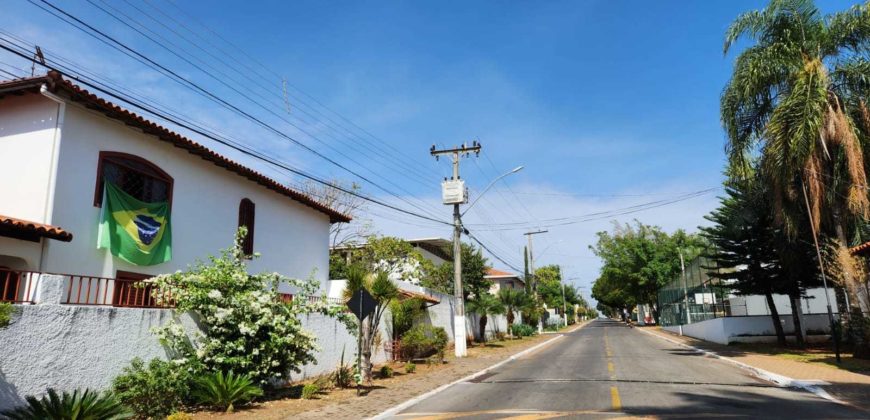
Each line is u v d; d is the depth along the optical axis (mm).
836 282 19781
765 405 10273
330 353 16062
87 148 11805
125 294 12289
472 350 28672
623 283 68312
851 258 18422
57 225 10938
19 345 7762
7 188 11148
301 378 14406
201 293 10953
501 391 12992
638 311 93250
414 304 22219
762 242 25203
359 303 13258
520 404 10883
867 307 18078
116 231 12148
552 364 19797
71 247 11219
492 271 68750
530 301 45375
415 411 10594
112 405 7910
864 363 16594
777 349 23672
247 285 12031
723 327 28750
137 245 12617
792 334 27359
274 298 12164
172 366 10125
